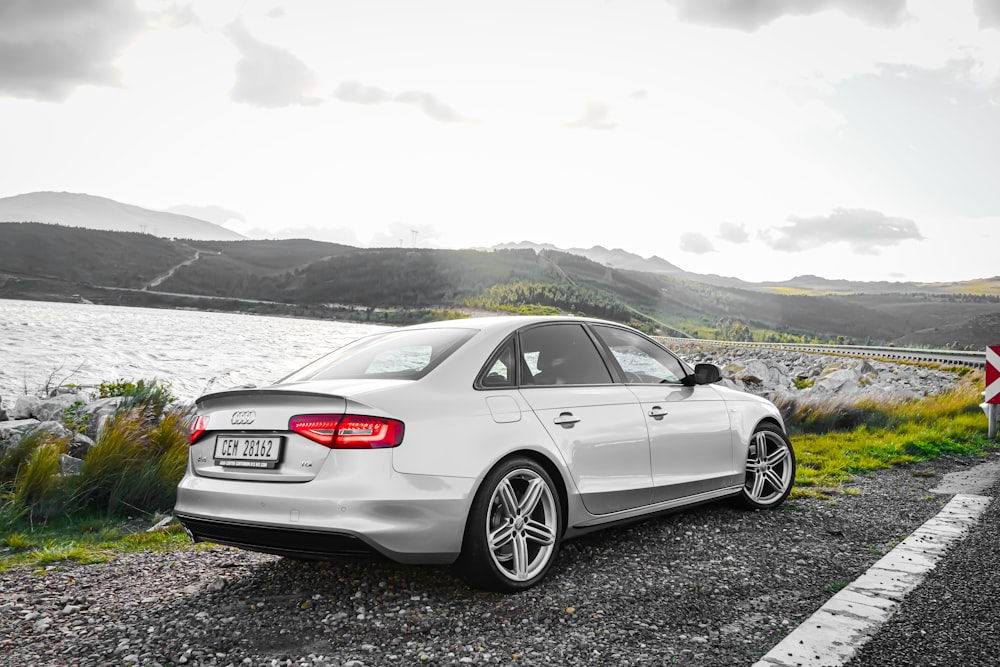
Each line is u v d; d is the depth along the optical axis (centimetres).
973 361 3922
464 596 356
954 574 389
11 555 452
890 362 3981
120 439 605
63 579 392
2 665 276
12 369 3688
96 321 12244
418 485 327
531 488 372
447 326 430
